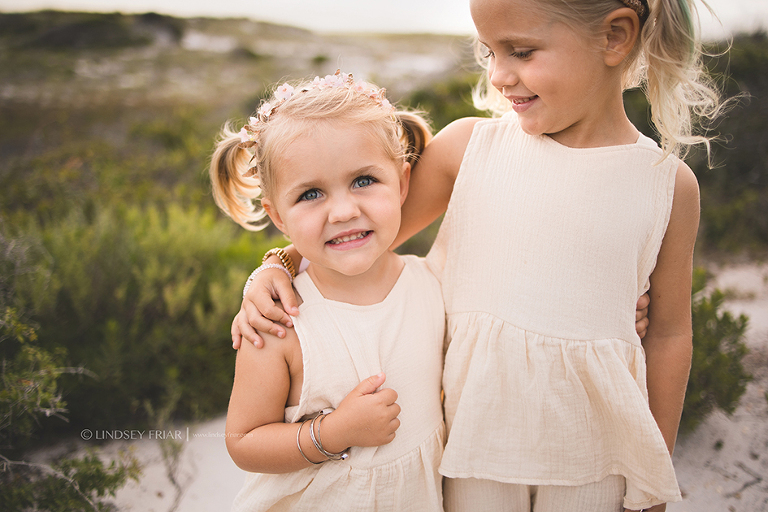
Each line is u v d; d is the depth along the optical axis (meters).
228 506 2.26
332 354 1.15
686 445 2.52
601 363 1.14
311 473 1.19
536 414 1.17
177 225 3.56
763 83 5.32
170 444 2.39
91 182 5.48
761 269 4.05
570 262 1.13
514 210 1.17
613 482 1.26
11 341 2.36
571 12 0.97
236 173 1.36
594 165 1.11
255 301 1.20
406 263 1.35
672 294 1.24
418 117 1.36
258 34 16.83
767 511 2.14
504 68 1.05
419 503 1.23
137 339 2.85
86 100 9.50
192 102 9.34
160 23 15.95
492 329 1.20
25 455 2.42
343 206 1.07
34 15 15.31
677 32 1.04
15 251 2.75
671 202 1.14
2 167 5.95
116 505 2.24
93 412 2.65
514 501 1.31
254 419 1.16
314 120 1.06
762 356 3.07
